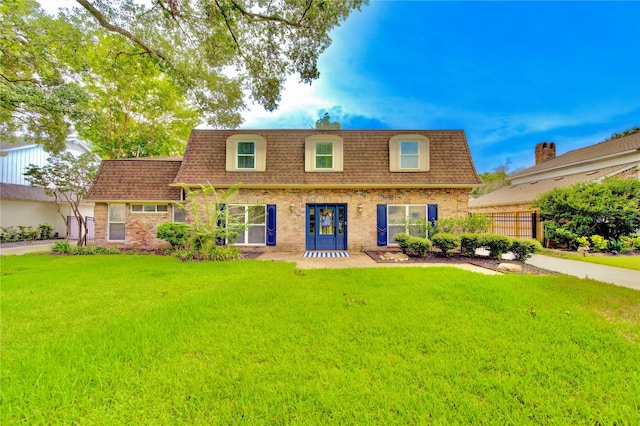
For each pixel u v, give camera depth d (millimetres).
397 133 12258
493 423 1926
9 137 12891
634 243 10531
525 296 4652
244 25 8320
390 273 6555
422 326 3514
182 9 7898
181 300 4609
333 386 2320
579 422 1930
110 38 10977
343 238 11539
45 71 9484
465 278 5938
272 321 3719
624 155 14078
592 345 3008
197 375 2479
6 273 6824
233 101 12086
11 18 8305
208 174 11430
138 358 2771
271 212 11367
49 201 18422
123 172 12656
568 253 10445
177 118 21516
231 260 8828
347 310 4105
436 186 10945
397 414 2021
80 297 4828
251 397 2191
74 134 20094
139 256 9766
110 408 2084
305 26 7918
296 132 12438
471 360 2719
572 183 14766
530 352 2871
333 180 11227
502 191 21609
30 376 2455
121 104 19359
